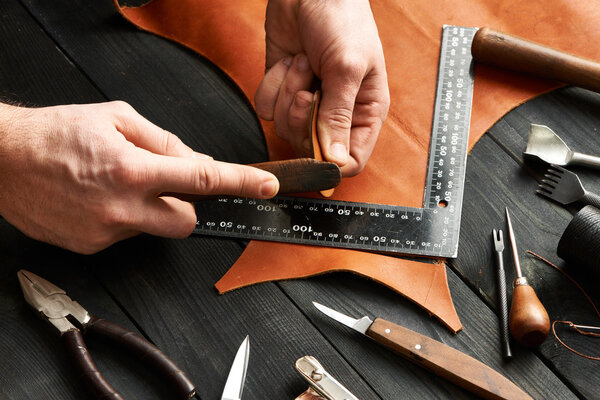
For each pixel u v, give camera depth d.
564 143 1.37
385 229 1.32
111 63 1.56
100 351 1.20
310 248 1.31
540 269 1.28
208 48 1.58
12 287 1.27
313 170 1.13
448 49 1.54
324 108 1.25
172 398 1.16
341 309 1.25
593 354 1.18
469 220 1.33
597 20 1.54
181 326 1.23
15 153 1.14
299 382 1.18
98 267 1.29
